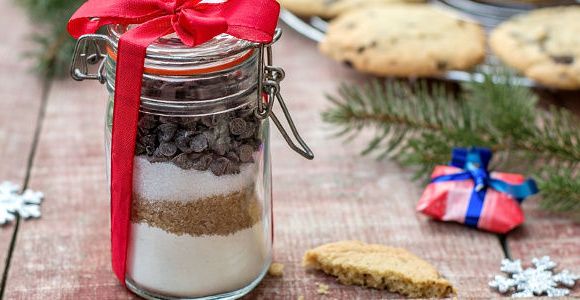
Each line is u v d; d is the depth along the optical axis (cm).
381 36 71
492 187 60
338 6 78
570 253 58
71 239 59
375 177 64
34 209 60
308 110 70
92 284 56
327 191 63
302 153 54
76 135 68
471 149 61
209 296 54
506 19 80
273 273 56
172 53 49
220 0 52
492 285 56
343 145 67
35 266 57
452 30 72
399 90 69
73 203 61
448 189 60
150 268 54
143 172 52
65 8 76
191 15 49
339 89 65
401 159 66
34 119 69
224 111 51
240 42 50
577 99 71
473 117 63
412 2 79
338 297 55
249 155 52
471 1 82
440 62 70
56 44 74
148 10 50
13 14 82
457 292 55
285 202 62
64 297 55
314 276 57
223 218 53
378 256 56
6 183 62
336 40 72
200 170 51
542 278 56
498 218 59
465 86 66
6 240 58
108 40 51
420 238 59
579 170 63
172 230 52
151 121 51
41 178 63
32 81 73
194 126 51
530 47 70
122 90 50
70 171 64
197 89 50
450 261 58
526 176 64
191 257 53
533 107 64
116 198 53
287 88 73
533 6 81
